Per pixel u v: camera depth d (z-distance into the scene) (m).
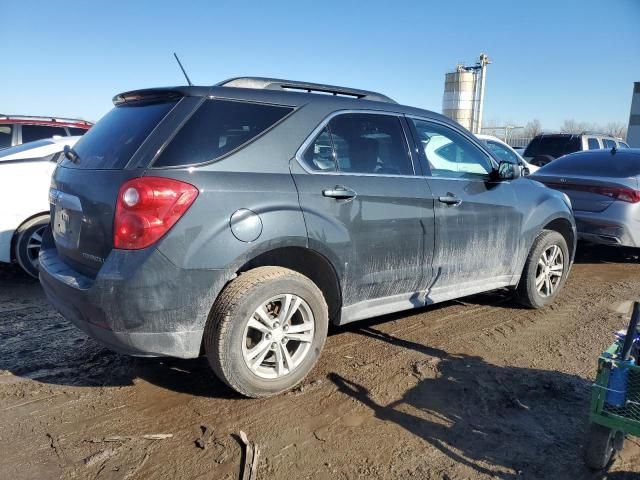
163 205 2.65
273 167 3.05
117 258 2.66
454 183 4.00
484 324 4.50
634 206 6.41
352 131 3.50
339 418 2.95
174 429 2.81
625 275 6.49
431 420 2.95
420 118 3.98
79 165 3.18
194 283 2.74
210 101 2.99
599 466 2.51
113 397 3.14
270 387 3.09
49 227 3.61
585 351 3.97
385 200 3.49
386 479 2.45
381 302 3.66
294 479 2.44
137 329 2.70
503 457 2.63
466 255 4.10
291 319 3.24
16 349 3.81
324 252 3.19
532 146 14.37
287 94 3.32
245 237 2.85
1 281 5.50
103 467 2.49
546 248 4.82
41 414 2.94
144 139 2.84
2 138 7.75
